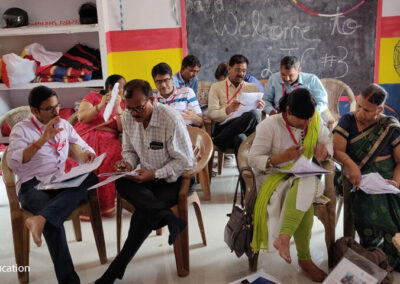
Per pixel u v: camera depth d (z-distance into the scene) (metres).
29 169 2.30
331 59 4.41
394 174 2.24
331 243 2.23
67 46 4.39
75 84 4.14
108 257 2.46
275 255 2.43
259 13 4.31
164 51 4.42
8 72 4.05
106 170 2.96
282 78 3.33
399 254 2.17
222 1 4.29
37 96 2.23
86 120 3.05
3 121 3.25
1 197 3.46
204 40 4.39
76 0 4.24
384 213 2.18
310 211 2.09
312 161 2.25
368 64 4.40
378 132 2.25
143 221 2.00
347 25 4.31
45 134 2.15
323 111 3.39
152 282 2.20
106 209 2.98
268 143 2.19
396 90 4.46
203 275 2.25
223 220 2.87
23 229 2.17
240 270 2.28
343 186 2.35
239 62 3.36
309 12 4.29
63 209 2.02
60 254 2.01
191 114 3.21
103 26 4.05
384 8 4.25
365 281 1.86
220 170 3.70
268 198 2.10
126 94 2.02
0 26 4.25
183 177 2.18
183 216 2.16
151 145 2.17
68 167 2.92
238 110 3.21
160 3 4.30
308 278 2.19
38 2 4.24
